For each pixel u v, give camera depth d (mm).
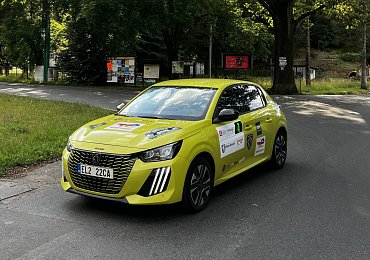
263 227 4879
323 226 4938
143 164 4836
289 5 28859
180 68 31359
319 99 23859
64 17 35250
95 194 5027
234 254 4172
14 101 17078
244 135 6363
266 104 7484
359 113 17047
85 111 14414
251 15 38531
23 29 37500
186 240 4488
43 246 4320
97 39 32969
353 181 6961
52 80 37406
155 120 5730
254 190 6375
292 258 4102
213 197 6000
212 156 5551
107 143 5059
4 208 5438
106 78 34000
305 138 11141
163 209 5422
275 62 29094
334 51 71750
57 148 8680
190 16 28672
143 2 27109
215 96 6152
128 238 4523
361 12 31109
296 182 6855
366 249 4324
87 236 4570
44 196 5930
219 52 41812
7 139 9180
